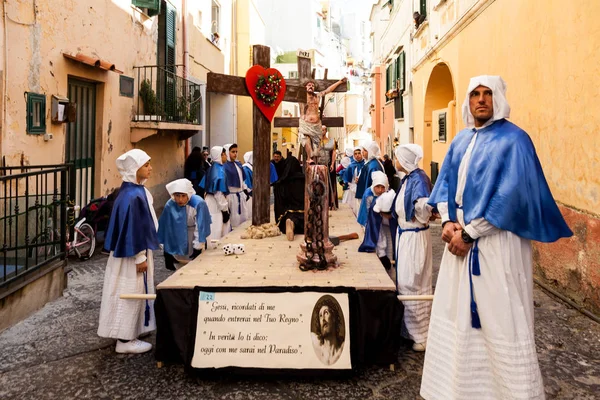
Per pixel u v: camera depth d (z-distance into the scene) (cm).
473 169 287
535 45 671
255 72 657
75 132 899
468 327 286
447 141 1227
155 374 400
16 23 695
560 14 596
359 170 1129
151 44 1222
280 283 414
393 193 536
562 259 592
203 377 394
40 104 750
